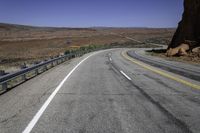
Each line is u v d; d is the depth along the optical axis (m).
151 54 40.81
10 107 7.77
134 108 7.57
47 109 7.47
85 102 8.32
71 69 18.77
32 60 36.53
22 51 61.41
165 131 5.64
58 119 6.52
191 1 36.50
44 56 44.19
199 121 6.34
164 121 6.34
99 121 6.36
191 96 9.20
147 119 6.50
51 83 12.30
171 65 21.94
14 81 13.95
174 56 34.00
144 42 105.25
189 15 36.56
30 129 5.81
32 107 7.73
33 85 11.84
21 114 7.00
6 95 9.62
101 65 21.91
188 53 33.03
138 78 13.84
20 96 9.38
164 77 14.22
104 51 52.28
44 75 15.55
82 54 40.75
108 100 8.59
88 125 6.06
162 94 9.56
